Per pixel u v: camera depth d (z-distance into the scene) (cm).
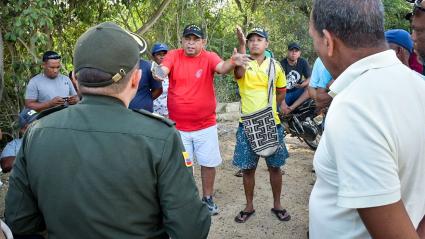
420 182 110
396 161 102
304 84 503
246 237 350
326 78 334
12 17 510
